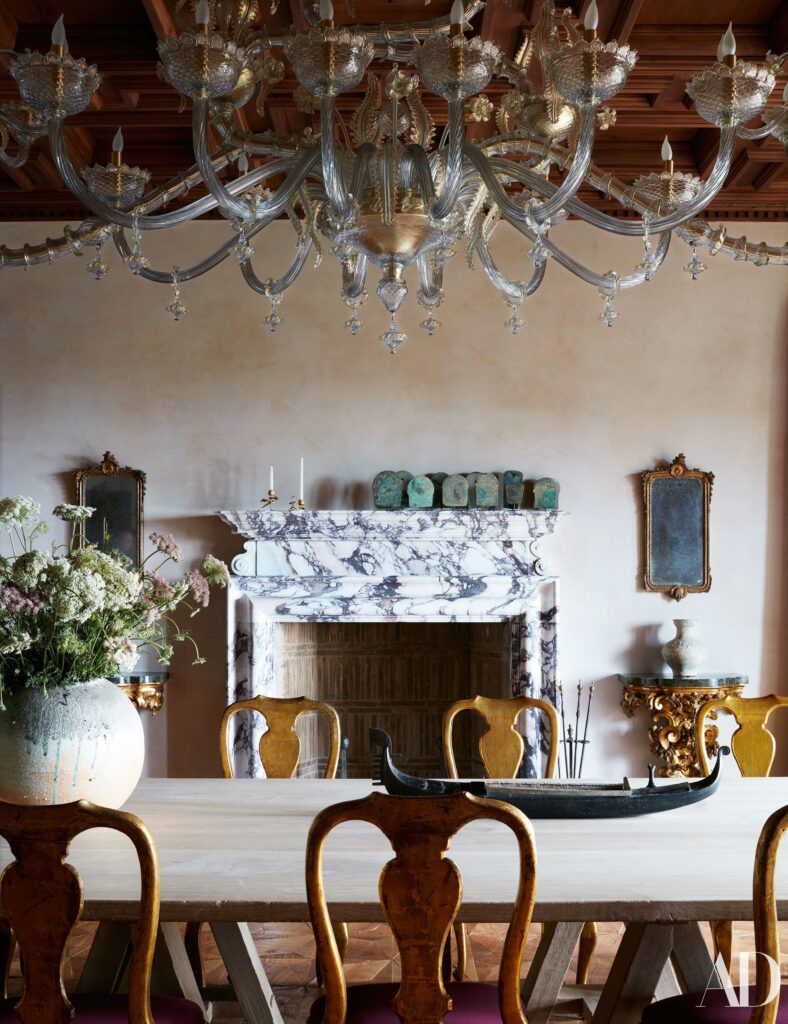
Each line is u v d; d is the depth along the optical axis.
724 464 6.43
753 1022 2.13
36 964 2.07
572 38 2.92
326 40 2.43
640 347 6.46
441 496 6.29
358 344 6.45
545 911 2.30
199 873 2.52
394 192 2.69
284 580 6.16
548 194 2.85
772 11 4.56
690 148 6.03
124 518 6.36
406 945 2.06
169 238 6.46
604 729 6.33
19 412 6.43
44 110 2.60
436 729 6.97
